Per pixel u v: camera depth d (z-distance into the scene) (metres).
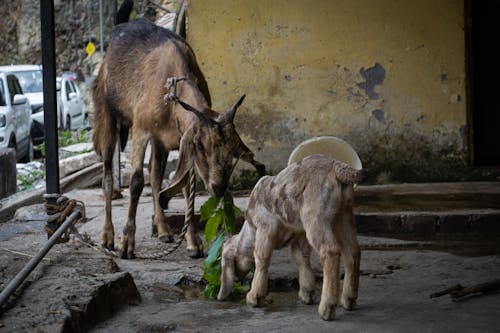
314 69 10.37
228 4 10.26
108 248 7.55
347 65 10.38
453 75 10.43
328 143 7.60
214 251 6.00
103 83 7.96
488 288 5.69
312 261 6.78
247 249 5.70
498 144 11.04
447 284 6.05
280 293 6.05
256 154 10.45
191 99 6.70
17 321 4.69
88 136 20.67
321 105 10.42
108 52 7.99
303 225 5.23
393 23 10.34
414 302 5.57
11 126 16.14
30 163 16.12
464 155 10.50
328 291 5.12
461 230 8.23
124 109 7.71
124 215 9.27
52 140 6.97
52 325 4.65
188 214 6.57
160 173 7.80
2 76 16.67
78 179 11.95
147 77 7.37
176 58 7.14
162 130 7.22
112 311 5.45
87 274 5.83
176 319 5.30
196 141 6.04
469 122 10.52
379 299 5.67
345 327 4.99
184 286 6.37
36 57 29.70
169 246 7.70
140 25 7.89
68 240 6.87
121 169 11.95
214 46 10.30
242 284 6.32
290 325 5.08
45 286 5.40
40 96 20.05
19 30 29.78
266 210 5.48
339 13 10.30
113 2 9.53
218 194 5.96
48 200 6.98
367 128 10.46
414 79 10.41
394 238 7.98
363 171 4.96
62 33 28.56
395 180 10.52
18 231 8.57
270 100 10.38
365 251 7.33
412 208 8.62
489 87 11.04
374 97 10.43
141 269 6.64
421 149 10.49
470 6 10.48
